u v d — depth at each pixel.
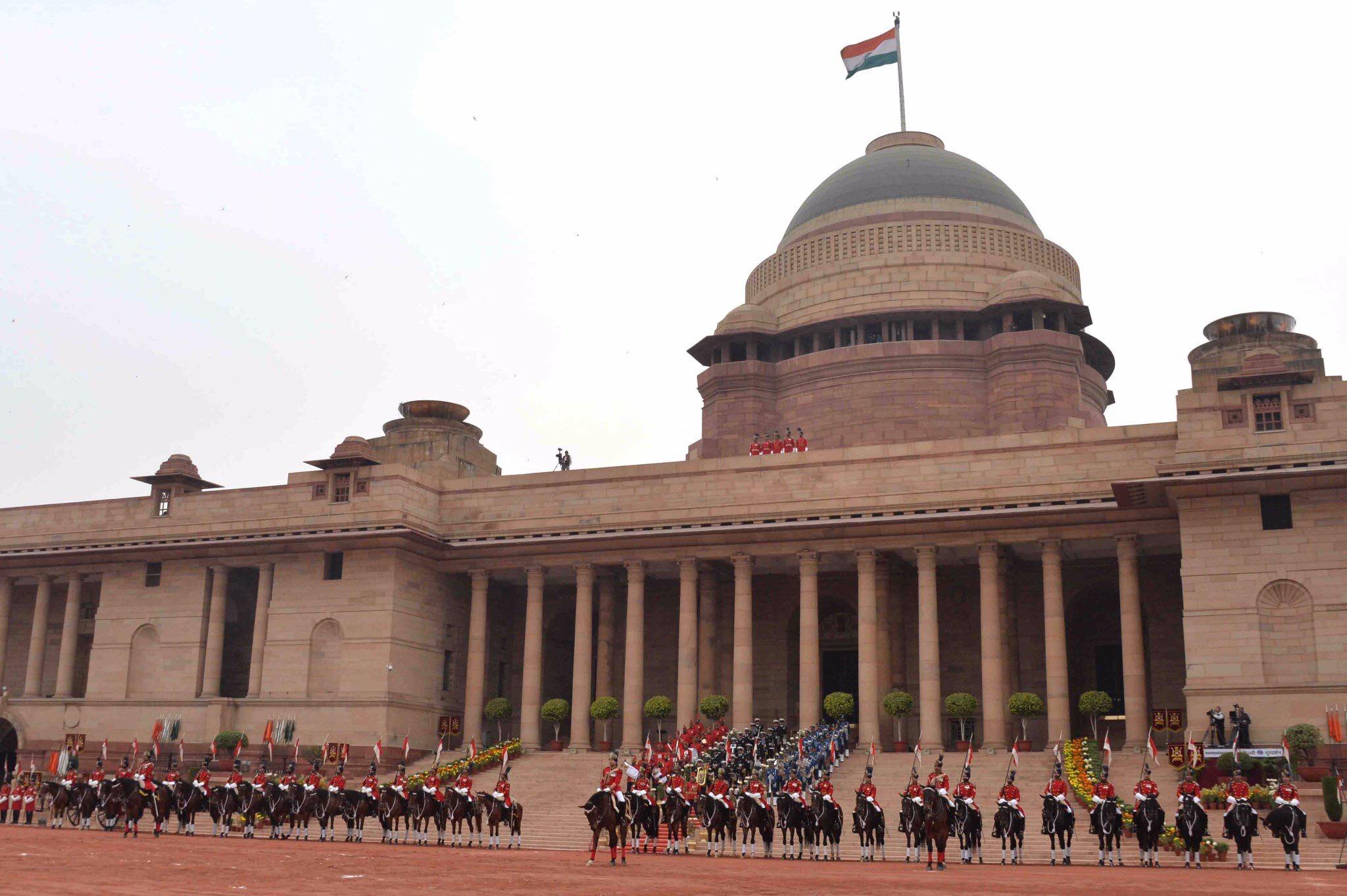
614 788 39.56
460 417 90.56
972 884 31.72
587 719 73.88
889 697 67.69
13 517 85.56
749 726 69.75
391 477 75.44
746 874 34.75
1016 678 70.31
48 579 84.50
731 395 90.12
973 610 74.69
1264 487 59.34
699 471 73.62
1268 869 41.19
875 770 61.59
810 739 63.50
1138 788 42.81
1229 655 58.62
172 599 80.25
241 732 75.12
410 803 51.38
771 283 95.88
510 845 49.47
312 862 35.69
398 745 73.00
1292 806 41.00
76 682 87.75
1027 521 66.88
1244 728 56.03
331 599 75.62
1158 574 72.06
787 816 45.25
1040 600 72.38
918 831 43.00
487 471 91.88
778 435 80.69
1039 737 71.19
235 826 58.44
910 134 99.88
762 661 78.31
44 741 80.56
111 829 54.12
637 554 74.25
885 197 93.12
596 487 75.62
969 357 85.31
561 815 58.09
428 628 77.06
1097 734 73.62
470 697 76.19
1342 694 56.41
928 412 84.44
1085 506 64.88
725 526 71.31
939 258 89.06
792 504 70.88
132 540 80.69
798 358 89.38
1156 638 71.50
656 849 47.66
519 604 84.62
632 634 73.69
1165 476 59.97
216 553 79.19
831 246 92.31
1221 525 60.09
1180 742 61.81
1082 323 86.81
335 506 76.38
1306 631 57.91
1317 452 58.12
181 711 77.50
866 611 69.06
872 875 35.06
